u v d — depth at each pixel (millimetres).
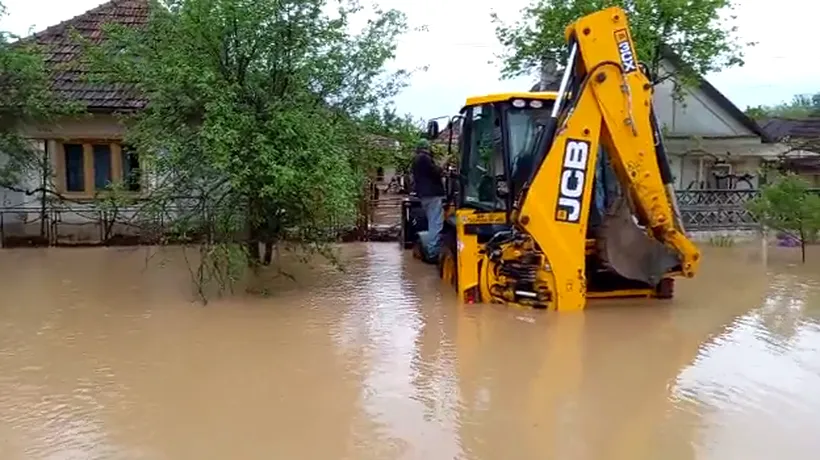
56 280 10492
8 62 13078
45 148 15094
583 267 7926
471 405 5066
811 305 8492
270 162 8398
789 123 25672
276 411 4984
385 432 4578
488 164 8891
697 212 16859
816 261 12445
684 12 15562
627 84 7723
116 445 4422
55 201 14914
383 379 5684
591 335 7020
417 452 4262
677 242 8125
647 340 6832
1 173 13914
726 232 16641
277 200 8836
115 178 15367
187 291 9578
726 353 6383
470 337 6988
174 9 9227
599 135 7773
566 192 7750
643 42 15109
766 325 7453
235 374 5859
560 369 5910
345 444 4391
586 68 7680
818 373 5789
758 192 15203
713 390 5367
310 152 8648
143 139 9570
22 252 13672
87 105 14781
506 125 8492
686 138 19891
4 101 13406
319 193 8797
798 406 5020
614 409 4969
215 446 4387
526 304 8133
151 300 8969
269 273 10969
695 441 4398
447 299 8930
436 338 6961
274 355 6430
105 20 17031
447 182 10727
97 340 7008
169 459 4203
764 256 13164
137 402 5199
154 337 7117
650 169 7848
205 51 9023
